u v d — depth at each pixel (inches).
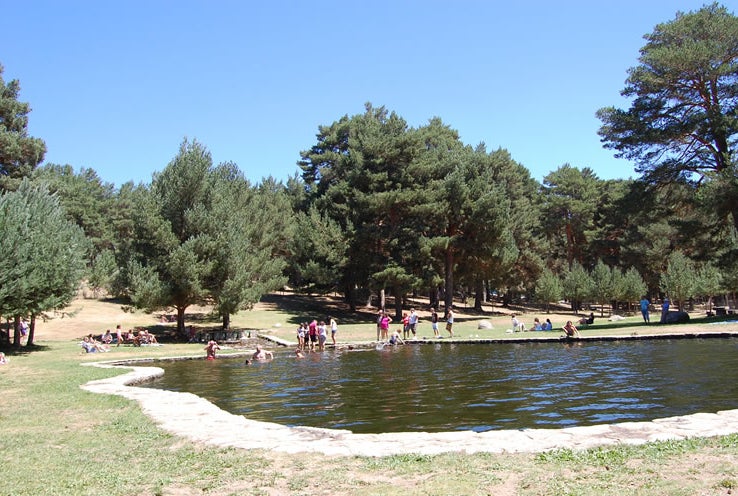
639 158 1422.2
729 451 262.8
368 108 2620.6
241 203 1911.9
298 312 2149.4
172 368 904.9
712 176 1245.1
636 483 223.9
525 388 583.2
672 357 785.6
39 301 1004.6
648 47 1422.2
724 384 542.3
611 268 2886.3
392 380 690.8
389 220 2030.0
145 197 1499.8
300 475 256.1
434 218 1956.2
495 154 2486.5
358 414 475.2
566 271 2518.5
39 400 501.4
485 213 1902.1
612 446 283.7
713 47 1259.8
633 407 455.5
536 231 2797.7
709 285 1978.3
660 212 1486.2
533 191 2933.1
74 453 309.6
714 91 1332.4
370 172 1978.3
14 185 1456.7
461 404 505.0
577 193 2819.9
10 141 1470.2
